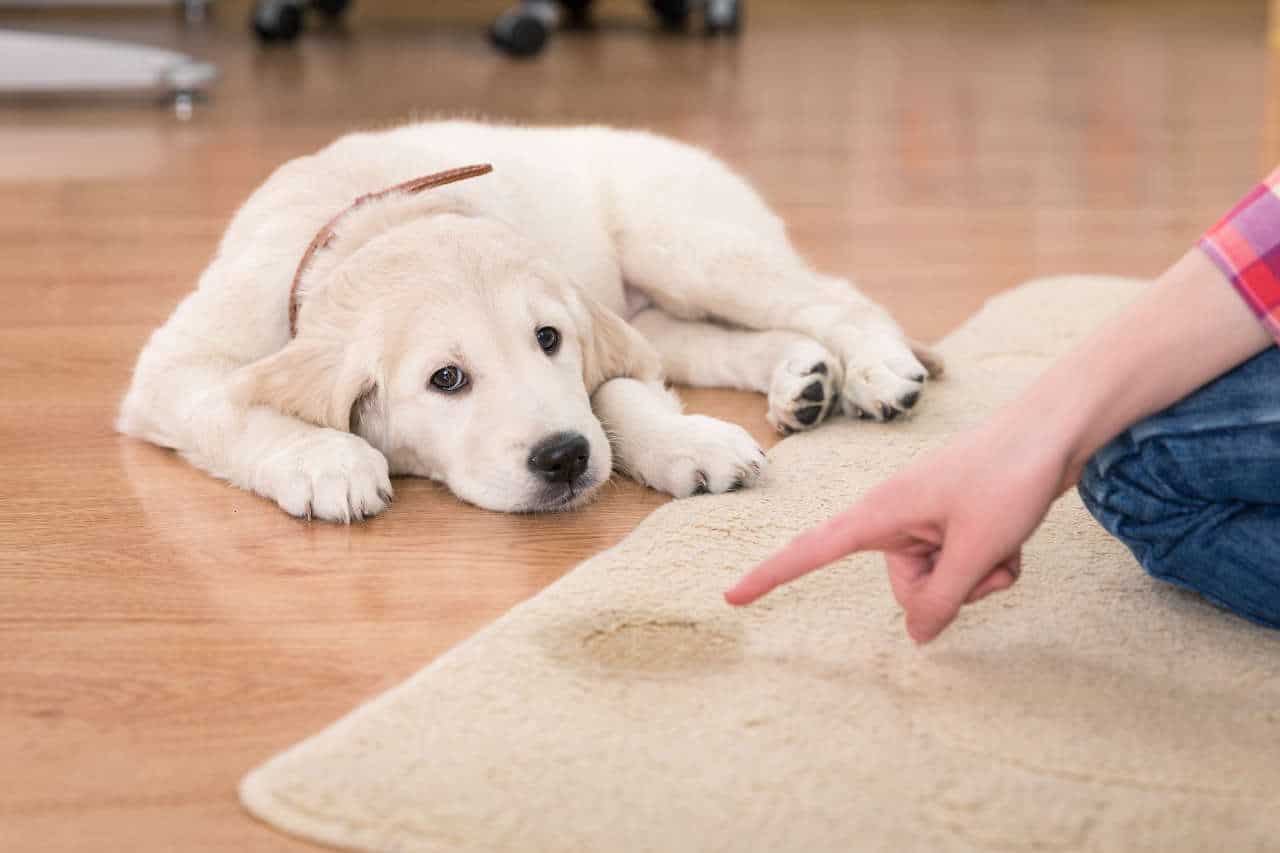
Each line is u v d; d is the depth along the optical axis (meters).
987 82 4.53
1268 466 1.00
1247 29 5.86
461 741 0.98
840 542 0.97
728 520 1.34
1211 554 1.07
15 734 1.03
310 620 1.20
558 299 1.47
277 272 1.54
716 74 4.53
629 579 1.22
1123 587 1.19
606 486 1.48
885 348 1.65
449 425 1.42
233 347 1.54
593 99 3.96
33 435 1.64
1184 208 2.83
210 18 5.38
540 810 0.91
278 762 0.97
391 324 1.41
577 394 1.45
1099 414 0.94
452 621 1.20
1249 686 1.04
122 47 3.66
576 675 1.06
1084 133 3.67
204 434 1.50
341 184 1.62
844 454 1.51
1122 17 6.32
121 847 0.90
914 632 1.02
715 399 1.74
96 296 2.18
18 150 3.21
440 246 1.44
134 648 1.16
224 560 1.32
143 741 1.02
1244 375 0.99
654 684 1.05
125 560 1.32
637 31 5.48
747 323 1.79
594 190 1.83
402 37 5.09
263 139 3.31
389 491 1.43
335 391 1.43
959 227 2.66
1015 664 1.08
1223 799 0.91
